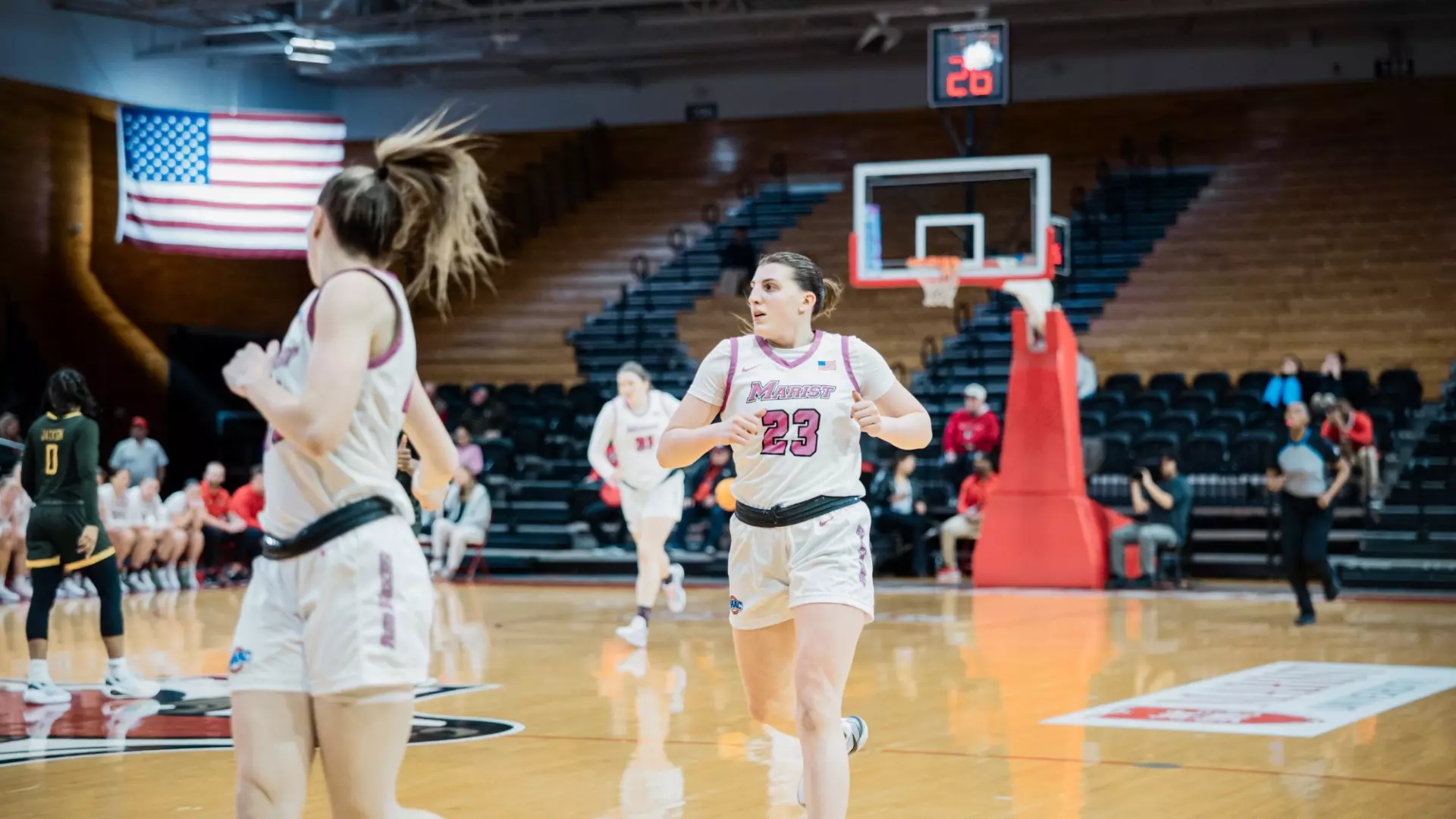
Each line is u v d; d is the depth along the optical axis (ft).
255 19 76.28
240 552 58.23
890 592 51.98
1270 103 81.82
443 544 59.57
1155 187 80.23
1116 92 84.99
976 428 58.34
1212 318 70.69
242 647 10.36
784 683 15.19
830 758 13.52
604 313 81.30
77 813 16.96
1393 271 70.85
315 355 10.26
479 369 78.69
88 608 46.98
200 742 22.00
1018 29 83.35
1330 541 56.08
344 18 73.41
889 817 16.61
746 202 86.63
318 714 10.31
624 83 91.56
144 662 32.55
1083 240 77.56
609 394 70.79
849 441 14.53
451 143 11.35
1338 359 59.82
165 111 63.57
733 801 17.62
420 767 19.88
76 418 26.43
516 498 65.36
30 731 23.06
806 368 14.65
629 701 26.23
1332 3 73.41
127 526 52.42
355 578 10.29
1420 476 57.31
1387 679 29.12
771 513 14.34
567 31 81.00
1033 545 53.06
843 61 88.63
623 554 61.46
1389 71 80.43
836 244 81.61
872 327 74.95
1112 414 63.57
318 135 65.00
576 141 90.07
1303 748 21.24
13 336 65.77
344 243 10.83
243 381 10.21
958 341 72.08
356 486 10.44
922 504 58.13
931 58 52.08
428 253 11.41
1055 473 53.11
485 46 82.07
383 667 10.24
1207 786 18.39
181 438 71.92
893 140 87.40
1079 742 21.84
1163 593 51.11
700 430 14.16
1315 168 78.48
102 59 74.02
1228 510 58.65
